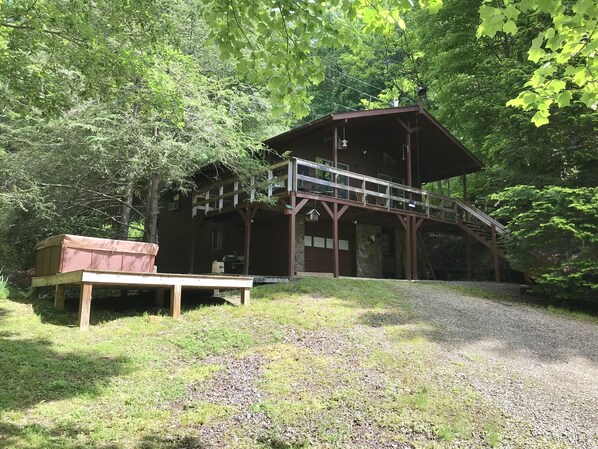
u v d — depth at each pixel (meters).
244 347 6.75
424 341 7.13
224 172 16.19
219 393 5.29
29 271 14.55
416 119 16.03
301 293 10.02
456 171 19.44
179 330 7.49
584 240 10.51
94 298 10.56
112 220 16.34
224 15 4.24
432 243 22.11
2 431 4.02
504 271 17.94
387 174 17.78
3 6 5.79
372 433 4.49
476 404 5.13
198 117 11.50
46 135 11.47
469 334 7.78
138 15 6.73
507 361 6.61
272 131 15.96
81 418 4.48
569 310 10.85
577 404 5.35
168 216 19.83
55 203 13.02
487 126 17.61
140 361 6.17
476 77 18.55
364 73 30.81
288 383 5.51
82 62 6.52
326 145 15.62
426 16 20.38
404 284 12.47
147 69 7.11
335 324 7.76
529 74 12.88
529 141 12.67
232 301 9.66
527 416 4.96
